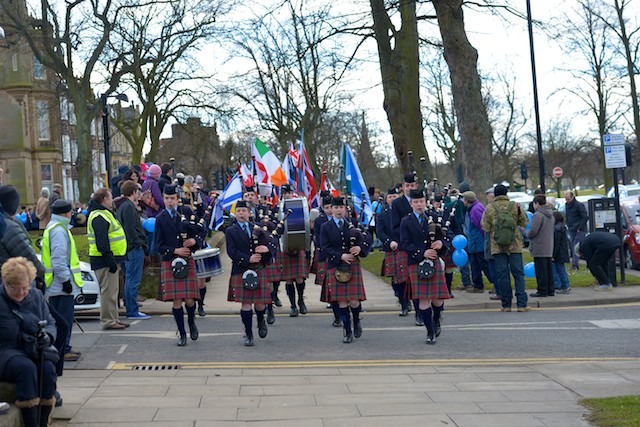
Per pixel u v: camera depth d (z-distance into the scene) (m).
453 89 17.70
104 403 6.62
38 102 54.28
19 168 54.03
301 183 17.30
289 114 35.72
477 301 13.21
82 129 33.34
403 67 21.17
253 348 9.64
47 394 5.62
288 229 11.30
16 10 32.03
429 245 9.70
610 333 10.25
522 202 29.45
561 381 7.29
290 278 12.46
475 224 13.96
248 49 32.44
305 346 9.77
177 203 9.73
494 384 7.26
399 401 6.61
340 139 52.66
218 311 13.05
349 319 9.99
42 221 9.08
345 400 6.68
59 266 8.25
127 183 11.90
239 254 9.64
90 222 10.83
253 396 6.88
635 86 34.66
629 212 19.27
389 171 62.88
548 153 61.47
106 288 11.05
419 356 9.00
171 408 6.44
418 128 21.33
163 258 9.76
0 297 5.62
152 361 8.76
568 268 18.33
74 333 10.73
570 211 18.17
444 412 6.21
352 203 12.95
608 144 14.82
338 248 9.90
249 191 12.09
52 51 32.25
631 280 15.38
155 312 12.79
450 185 14.66
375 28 20.55
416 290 9.73
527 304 12.80
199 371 8.14
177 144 49.69
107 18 31.67
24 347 5.59
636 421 5.57
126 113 24.67
